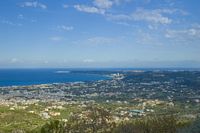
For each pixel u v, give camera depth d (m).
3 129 82.50
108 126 58.16
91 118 63.12
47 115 116.19
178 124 47.69
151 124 49.69
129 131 50.69
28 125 88.75
